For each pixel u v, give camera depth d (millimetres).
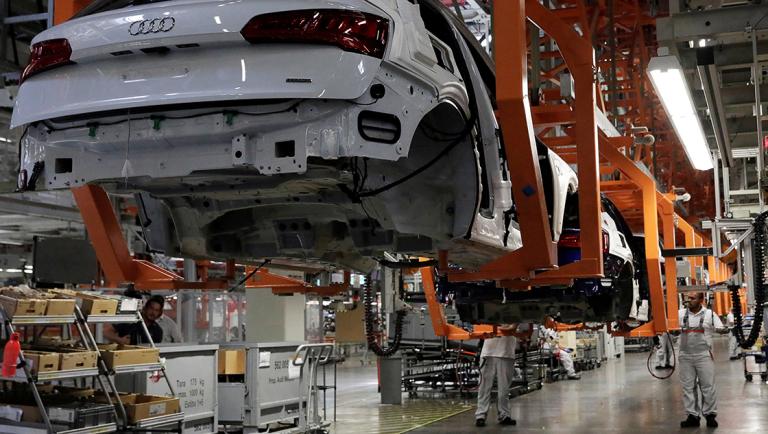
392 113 3621
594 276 5102
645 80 17297
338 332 15742
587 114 5344
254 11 3545
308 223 4949
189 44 3582
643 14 14961
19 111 3955
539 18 5508
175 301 14000
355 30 3562
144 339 8195
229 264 5684
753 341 7430
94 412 5543
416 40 3820
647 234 9273
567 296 8656
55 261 7223
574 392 15039
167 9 3645
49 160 4008
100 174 3875
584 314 9898
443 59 4176
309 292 6836
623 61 17547
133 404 5902
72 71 3840
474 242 4617
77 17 4129
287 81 3484
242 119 3572
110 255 5105
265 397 8148
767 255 7379
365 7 3633
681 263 10336
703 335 10047
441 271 4762
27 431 5543
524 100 4000
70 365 5539
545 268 4500
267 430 8273
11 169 9977
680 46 6523
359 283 9430
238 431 8133
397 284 8336
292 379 8672
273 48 3537
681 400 13203
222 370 8078
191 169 3686
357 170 3904
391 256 5707
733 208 9328
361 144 3516
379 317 10297
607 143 8938
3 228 11945
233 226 5000
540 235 4320
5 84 8805
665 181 27656
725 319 16953
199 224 4766
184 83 3584
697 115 7875
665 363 18188
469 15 12766
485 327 10195
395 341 8211
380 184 4086
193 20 3568
